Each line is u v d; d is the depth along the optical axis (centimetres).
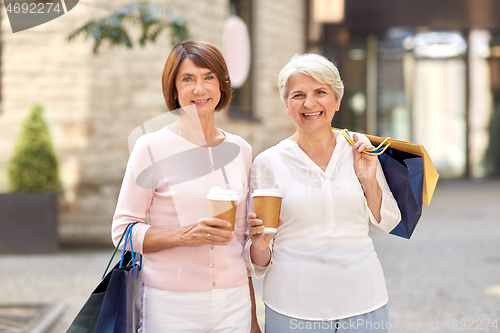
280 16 1008
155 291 202
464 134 1438
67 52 702
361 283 206
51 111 707
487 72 1430
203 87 206
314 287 205
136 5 476
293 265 208
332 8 1195
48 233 668
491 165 1480
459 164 1466
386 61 1384
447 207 1021
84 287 507
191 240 190
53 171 687
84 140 706
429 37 1380
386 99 1389
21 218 667
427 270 557
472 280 513
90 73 702
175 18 488
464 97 1416
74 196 708
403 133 1398
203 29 754
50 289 501
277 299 210
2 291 496
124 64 699
